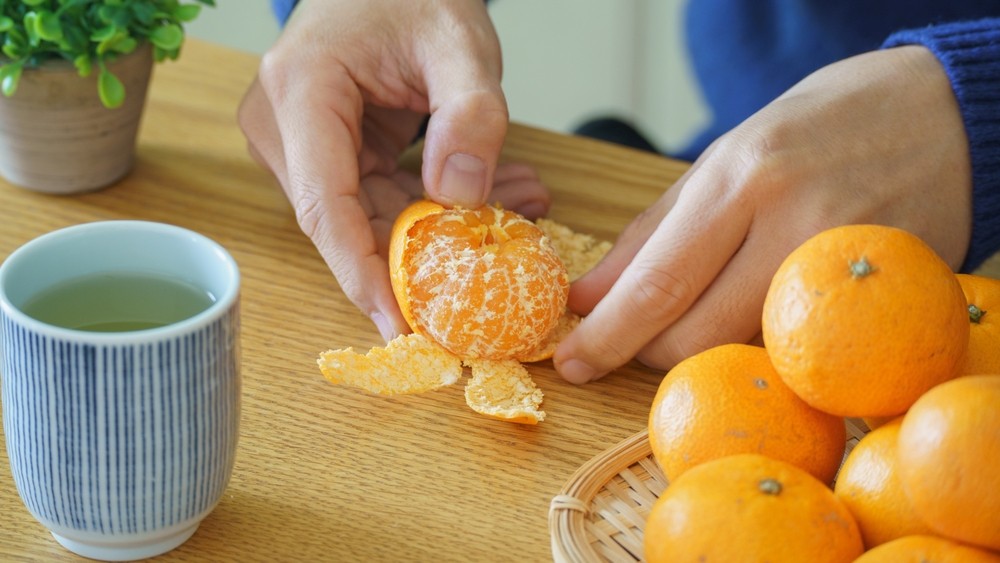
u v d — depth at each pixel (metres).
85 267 0.74
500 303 0.82
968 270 0.89
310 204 0.88
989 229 0.87
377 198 0.95
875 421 0.75
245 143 1.03
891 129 0.85
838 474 0.76
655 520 0.70
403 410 0.82
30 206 0.95
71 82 0.92
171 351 0.70
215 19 1.84
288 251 0.93
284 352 0.85
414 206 0.86
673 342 0.84
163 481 0.71
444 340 0.83
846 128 0.85
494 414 0.81
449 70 0.90
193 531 0.75
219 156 1.01
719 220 0.82
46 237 0.73
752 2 1.20
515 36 1.97
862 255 0.72
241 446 0.79
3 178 0.97
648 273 0.82
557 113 2.04
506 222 0.86
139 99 0.96
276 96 0.92
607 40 1.94
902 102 0.86
